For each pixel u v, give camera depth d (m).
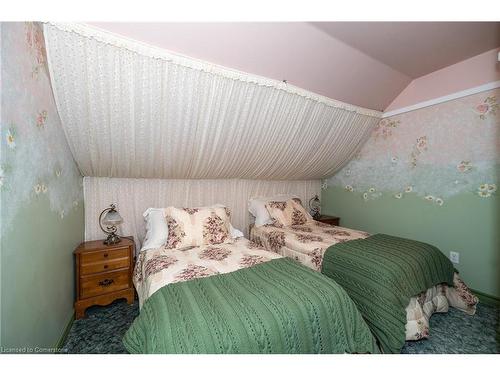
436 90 2.36
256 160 2.78
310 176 3.60
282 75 1.90
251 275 1.48
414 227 2.62
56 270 1.46
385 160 2.91
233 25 1.42
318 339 1.13
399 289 1.52
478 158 2.12
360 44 1.80
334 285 1.37
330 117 2.56
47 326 1.30
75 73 1.42
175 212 2.20
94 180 2.29
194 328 0.97
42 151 1.24
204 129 2.09
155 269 1.62
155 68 1.55
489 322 1.82
